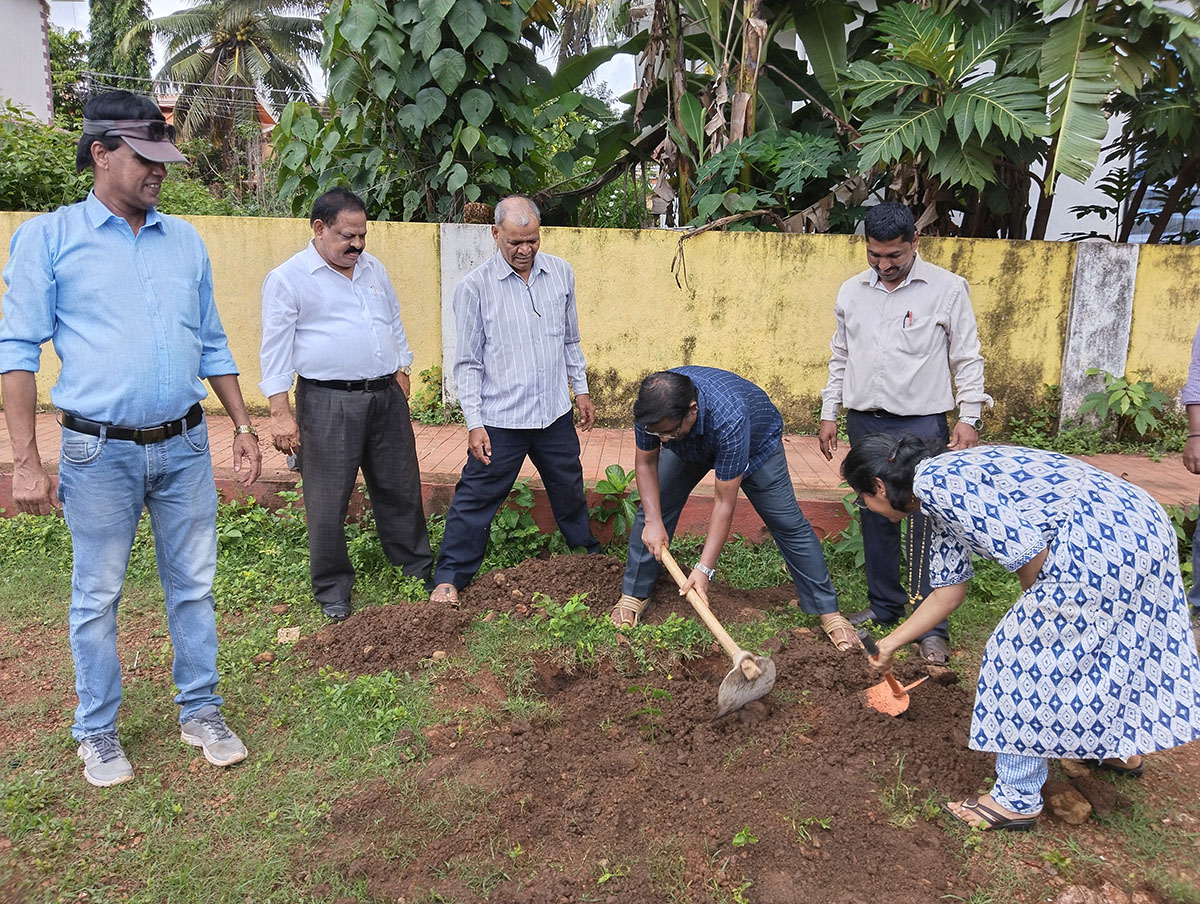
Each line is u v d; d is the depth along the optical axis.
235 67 28.55
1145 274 6.62
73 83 21.64
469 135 6.64
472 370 4.20
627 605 4.17
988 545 2.62
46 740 3.19
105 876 2.59
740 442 3.48
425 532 4.62
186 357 2.96
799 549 4.01
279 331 3.89
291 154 7.31
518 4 6.74
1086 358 6.73
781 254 6.72
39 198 7.89
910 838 2.76
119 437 2.83
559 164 7.78
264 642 3.94
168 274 2.90
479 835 2.74
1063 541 2.59
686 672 3.81
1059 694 2.60
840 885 2.58
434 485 5.31
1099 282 6.60
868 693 3.43
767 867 2.64
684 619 4.10
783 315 6.84
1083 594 2.55
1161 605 2.60
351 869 2.60
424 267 6.91
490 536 4.96
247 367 7.15
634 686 3.57
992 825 2.80
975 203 7.53
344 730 3.27
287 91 30.20
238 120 27.88
